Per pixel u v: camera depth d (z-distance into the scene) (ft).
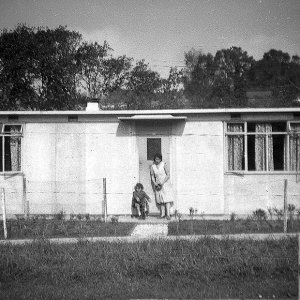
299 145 50.26
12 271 30.01
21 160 51.67
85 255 33.17
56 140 51.55
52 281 28.43
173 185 50.67
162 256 31.81
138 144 51.24
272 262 30.07
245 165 50.47
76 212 51.16
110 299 25.12
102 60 105.60
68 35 103.91
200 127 50.83
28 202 50.21
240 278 28.43
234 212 50.26
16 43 101.19
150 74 103.76
